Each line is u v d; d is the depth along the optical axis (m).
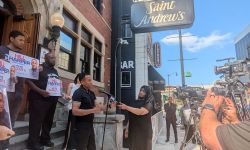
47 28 7.28
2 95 1.90
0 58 3.81
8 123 1.88
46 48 6.70
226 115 1.01
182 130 13.15
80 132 3.81
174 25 10.20
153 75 19.00
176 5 10.22
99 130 5.79
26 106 5.97
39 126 4.32
